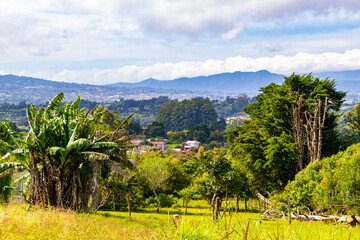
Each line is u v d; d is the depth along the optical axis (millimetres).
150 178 41344
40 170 22562
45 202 19875
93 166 22000
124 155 23500
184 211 39281
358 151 21266
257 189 43031
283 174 41562
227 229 5965
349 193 20578
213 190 28750
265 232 6375
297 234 6219
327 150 43406
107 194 34281
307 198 25141
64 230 7711
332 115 44250
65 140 21266
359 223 14062
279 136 41250
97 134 24562
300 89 43531
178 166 59656
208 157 28234
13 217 8336
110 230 9312
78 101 21938
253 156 41062
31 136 20516
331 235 6805
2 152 23156
